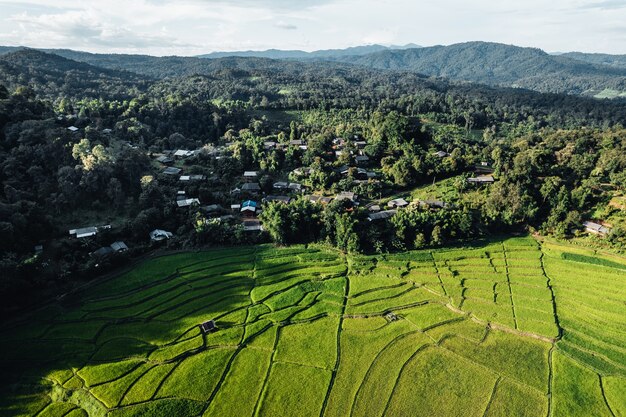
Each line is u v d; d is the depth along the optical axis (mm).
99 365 72500
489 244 120000
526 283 101625
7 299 84875
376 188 148875
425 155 166625
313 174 153500
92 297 91438
